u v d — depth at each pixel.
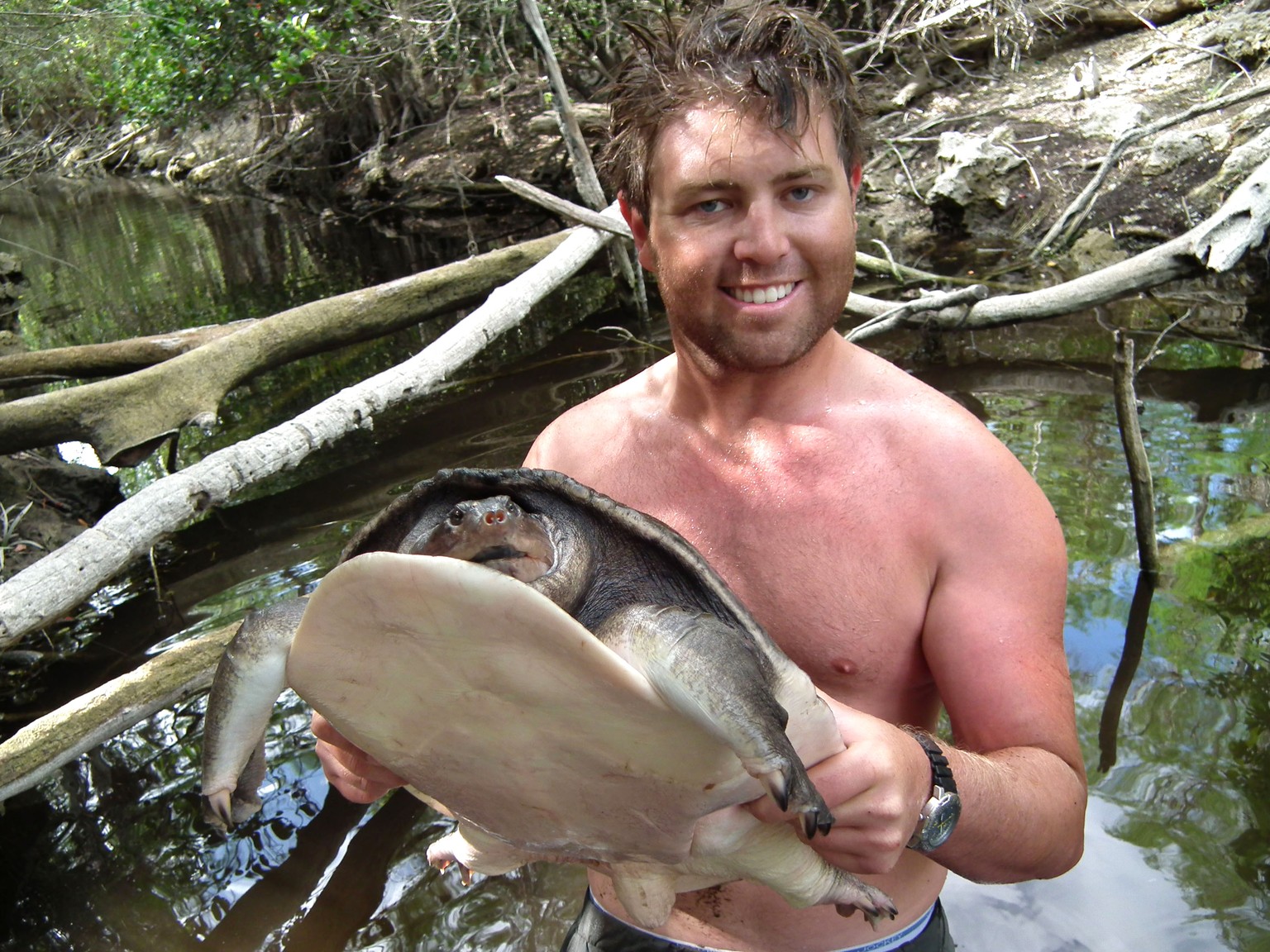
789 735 1.37
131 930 2.73
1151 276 6.26
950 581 1.70
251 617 1.48
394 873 2.83
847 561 1.73
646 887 1.75
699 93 1.72
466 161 12.55
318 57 12.79
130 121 15.28
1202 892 2.43
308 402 6.61
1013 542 1.69
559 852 1.73
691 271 1.76
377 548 1.70
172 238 14.04
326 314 6.54
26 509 5.20
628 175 1.92
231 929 2.70
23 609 3.78
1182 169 7.95
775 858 1.57
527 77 13.05
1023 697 1.64
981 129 9.27
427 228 12.17
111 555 4.11
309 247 12.15
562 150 11.73
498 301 6.48
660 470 1.96
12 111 15.62
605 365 6.77
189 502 4.45
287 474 5.66
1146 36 9.84
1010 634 1.67
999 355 6.07
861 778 1.36
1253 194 6.24
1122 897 2.44
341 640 1.30
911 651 1.74
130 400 5.46
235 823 1.77
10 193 20.22
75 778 3.38
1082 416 5.08
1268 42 8.66
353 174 14.70
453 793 1.59
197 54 12.26
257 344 6.15
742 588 1.80
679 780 1.40
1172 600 3.55
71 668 4.05
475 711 1.35
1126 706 3.09
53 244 14.56
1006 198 8.45
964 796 1.49
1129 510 4.14
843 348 1.93
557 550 1.55
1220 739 2.91
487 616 1.18
